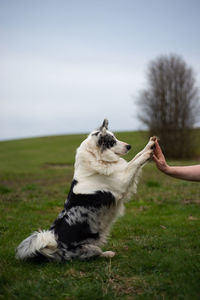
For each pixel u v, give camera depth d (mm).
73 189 5168
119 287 3889
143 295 3578
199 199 10125
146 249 5305
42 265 4805
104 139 5398
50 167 28281
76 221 4930
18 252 4766
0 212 8789
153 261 4578
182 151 32094
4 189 12742
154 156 4973
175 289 3617
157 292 3656
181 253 4711
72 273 4395
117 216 5445
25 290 3857
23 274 4426
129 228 6840
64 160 33781
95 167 5211
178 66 32125
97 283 3967
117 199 5293
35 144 52062
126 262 4680
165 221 7352
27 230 6949
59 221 5051
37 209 9312
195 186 12922
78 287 3881
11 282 4184
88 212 4984
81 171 5316
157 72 32625
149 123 32719
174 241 5570
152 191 12000
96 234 5098
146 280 3988
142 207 9297
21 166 29453
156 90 32281
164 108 32188
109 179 5262
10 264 4875
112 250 5500
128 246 5613
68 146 47562
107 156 5328
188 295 3420
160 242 5590
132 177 5348
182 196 10734
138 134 47906
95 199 5047
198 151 32750
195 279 3783
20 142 56031
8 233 6703
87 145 5406
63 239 4855
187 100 31984
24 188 13633
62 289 3904
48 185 15320
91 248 4918
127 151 5582
